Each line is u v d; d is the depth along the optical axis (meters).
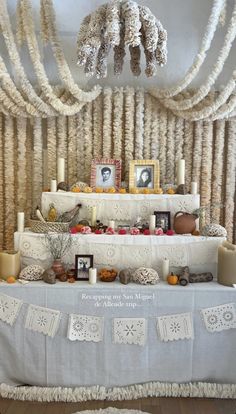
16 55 2.81
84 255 2.58
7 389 2.43
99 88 2.99
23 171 3.05
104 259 2.62
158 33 2.42
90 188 2.83
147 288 2.43
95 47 2.36
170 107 2.94
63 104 2.87
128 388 2.44
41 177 3.07
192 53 3.07
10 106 2.86
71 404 2.36
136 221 2.74
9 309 2.46
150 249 2.61
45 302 2.45
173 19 3.06
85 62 2.43
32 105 2.85
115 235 2.61
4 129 3.03
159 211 2.75
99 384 2.45
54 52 2.83
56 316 2.44
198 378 2.46
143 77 3.09
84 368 2.45
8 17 2.83
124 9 2.32
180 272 2.62
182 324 2.43
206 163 3.02
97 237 2.61
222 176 3.07
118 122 3.02
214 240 2.60
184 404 2.35
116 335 2.43
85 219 2.79
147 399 2.41
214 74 2.75
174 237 2.61
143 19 2.34
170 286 2.46
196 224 2.77
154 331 2.44
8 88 2.80
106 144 3.04
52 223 2.65
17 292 2.46
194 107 2.94
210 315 2.42
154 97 3.03
